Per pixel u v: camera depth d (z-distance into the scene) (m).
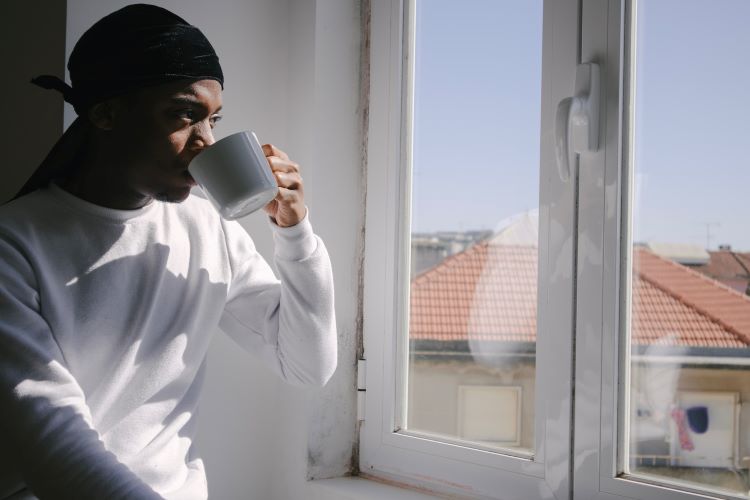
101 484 0.78
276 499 1.47
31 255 0.92
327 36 1.44
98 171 0.97
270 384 1.49
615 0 1.08
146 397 1.02
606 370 1.08
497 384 1.26
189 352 1.06
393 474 1.39
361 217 1.48
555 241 1.15
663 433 1.04
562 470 1.13
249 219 1.44
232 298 1.16
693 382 1.00
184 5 1.38
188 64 0.92
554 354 1.15
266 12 1.49
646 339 1.06
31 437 0.80
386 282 1.42
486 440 1.27
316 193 1.42
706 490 0.99
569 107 1.05
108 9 1.33
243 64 1.45
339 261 1.46
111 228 0.98
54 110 1.33
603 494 1.08
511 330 1.24
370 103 1.47
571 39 1.14
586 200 1.11
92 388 0.98
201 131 0.95
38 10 1.36
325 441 1.43
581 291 1.11
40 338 0.87
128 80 0.90
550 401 1.15
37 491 0.80
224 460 1.43
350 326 1.47
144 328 1.00
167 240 1.04
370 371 1.45
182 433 1.07
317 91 1.43
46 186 1.00
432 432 1.36
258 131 1.47
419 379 1.38
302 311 1.09
